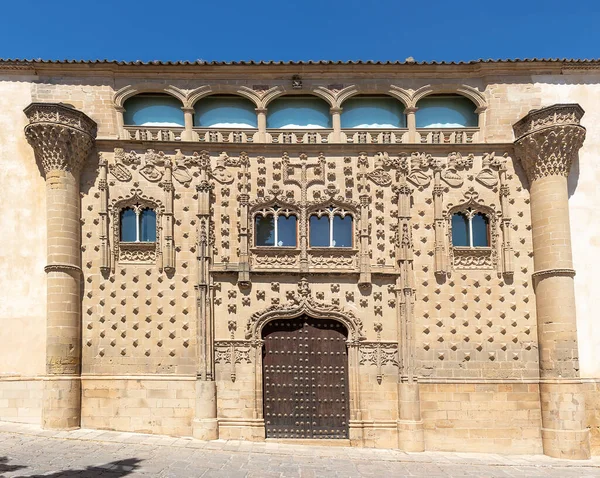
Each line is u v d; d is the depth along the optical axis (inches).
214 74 1061.8
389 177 1047.0
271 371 1010.1
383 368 1001.5
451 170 1047.6
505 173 1042.7
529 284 1019.3
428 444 978.7
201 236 1010.7
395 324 1013.8
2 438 875.4
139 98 1075.3
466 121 1087.0
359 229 1029.8
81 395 969.5
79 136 990.4
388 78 1073.5
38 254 998.4
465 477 811.4
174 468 767.7
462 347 1003.9
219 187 1039.0
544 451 966.4
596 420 983.0
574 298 993.5
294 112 1086.4
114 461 781.9
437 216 1028.5
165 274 1008.9
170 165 1032.2
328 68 1059.3
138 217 1024.2
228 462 818.2
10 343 977.5
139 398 975.0
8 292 989.2
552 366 968.9
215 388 985.5
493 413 986.1
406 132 1064.2
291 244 1037.2
